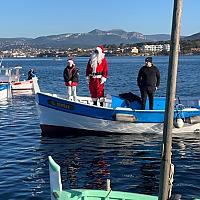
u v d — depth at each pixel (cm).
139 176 945
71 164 1055
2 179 938
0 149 1250
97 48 1457
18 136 1462
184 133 1446
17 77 3612
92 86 1467
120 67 8800
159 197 464
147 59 1413
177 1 429
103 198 623
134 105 1502
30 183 906
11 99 2911
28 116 2002
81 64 10725
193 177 930
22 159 1120
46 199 803
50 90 3528
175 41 434
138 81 1428
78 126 1439
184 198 796
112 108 1399
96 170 996
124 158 1112
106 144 1291
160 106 1551
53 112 1425
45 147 1262
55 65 11338
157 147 1242
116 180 914
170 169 461
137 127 1420
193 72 6231
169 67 441
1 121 1841
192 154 1155
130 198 623
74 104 1408
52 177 618
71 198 599
